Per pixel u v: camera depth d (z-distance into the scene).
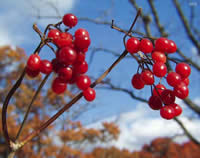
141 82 0.21
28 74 0.18
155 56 0.19
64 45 0.17
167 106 0.20
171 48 0.19
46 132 1.29
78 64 0.18
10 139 0.18
